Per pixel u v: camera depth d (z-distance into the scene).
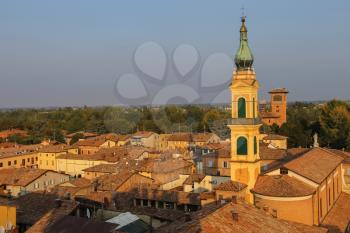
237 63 69.56
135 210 59.94
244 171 67.88
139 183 91.81
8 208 51.00
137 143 173.12
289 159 79.69
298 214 59.09
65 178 120.62
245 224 39.81
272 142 144.50
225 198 62.66
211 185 89.62
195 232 36.00
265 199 60.44
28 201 65.81
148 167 108.62
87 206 58.75
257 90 70.31
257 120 69.00
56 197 67.06
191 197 69.38
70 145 179.88
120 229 40.72
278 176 65.25
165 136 175.25
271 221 43.03
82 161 146.62
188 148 151.00
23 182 106.75
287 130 160.25
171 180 104.62
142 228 46.50
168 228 40.81
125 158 134.62
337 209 72.94
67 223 42.50
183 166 110.19
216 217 39.38
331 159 78.75
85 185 95.94
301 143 155.50
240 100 68.50
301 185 61.84
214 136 171.12
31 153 159.50
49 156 157.62
